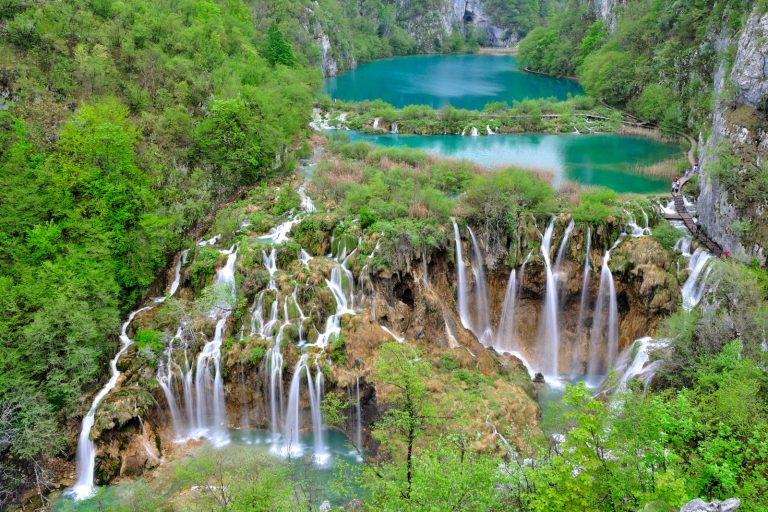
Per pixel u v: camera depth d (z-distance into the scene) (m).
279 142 59.97
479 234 45.28
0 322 32.84
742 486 21.05
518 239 44.50
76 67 51.72
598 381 43.16
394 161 60.28
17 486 31.34
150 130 51.03
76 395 34.41
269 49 95.50
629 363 39.28
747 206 40.84
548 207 45.50
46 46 52.22
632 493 19.08
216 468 32.12
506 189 47.19
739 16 75.75
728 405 24.20
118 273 40.56
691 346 33.59
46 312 33.47
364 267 40.75
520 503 21.64
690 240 43.81
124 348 38.31
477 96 127.94
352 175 54.88
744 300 34.69
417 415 26.16
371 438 35.06
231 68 69.38
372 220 44.56
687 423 21.70
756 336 32.28
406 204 46.66
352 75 164.75
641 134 86.25
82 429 33.47
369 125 90.88
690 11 88.81
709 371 30.34
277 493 25.88
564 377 43.66
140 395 35.06
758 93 46.22
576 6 161.38
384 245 41.56
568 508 19.08
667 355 34.56
